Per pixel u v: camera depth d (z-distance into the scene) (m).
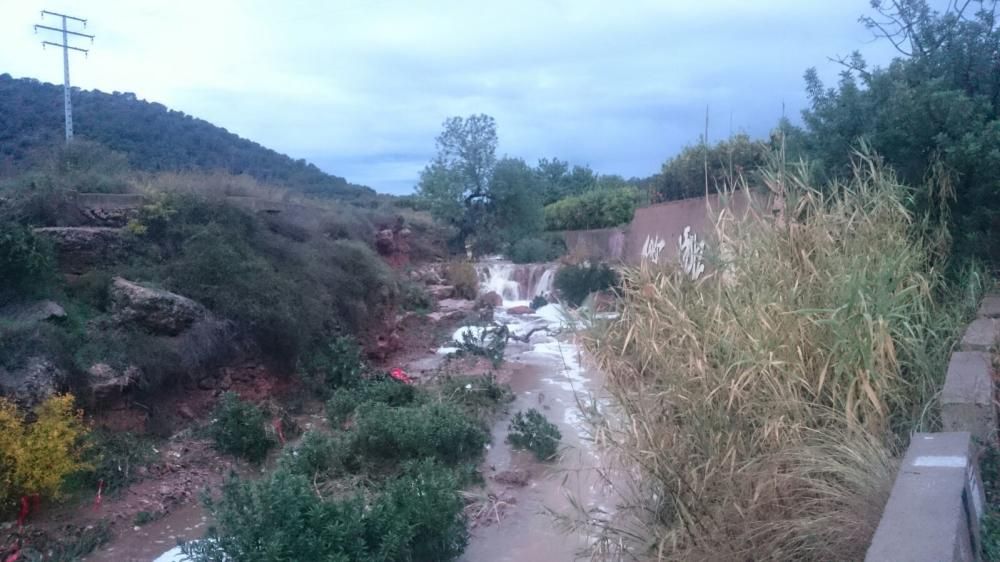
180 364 10.56
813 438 4.57
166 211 13.06
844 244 5.75
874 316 4.80
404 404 11.54
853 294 4.82
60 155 16.08
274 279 13.21
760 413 4.89
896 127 7.30
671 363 5.43
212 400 11.04
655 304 5.99
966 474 3.32
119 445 9.03
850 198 6.25
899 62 7.88
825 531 4.15
